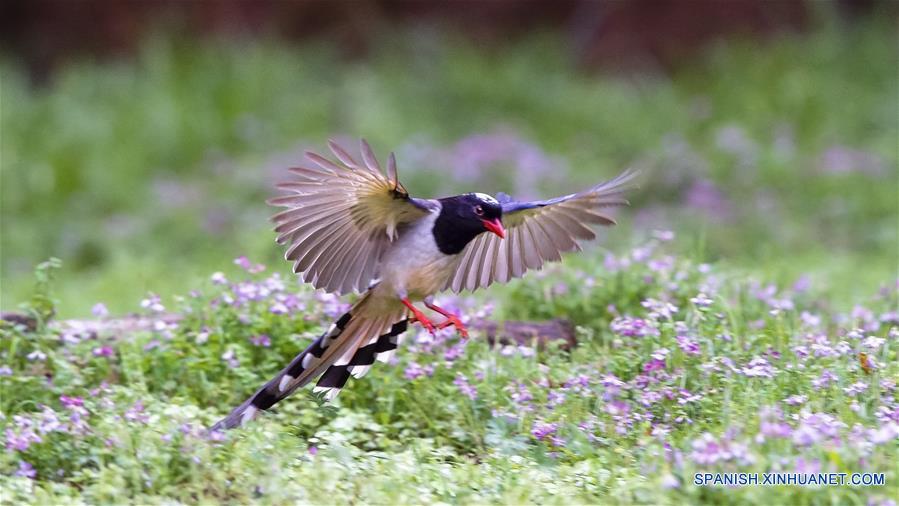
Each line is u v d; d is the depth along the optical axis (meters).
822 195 21.59
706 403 9.65
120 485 8.55
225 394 10.77
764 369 9.77
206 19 28.11
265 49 27.11
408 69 27.16
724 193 21.66
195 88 25.38
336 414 10.30
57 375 10.53
